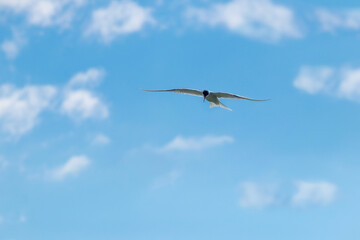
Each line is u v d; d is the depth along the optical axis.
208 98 36.66
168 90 36.72
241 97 36.25
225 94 36.41
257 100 35.84
